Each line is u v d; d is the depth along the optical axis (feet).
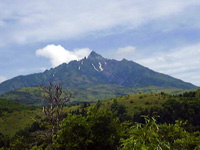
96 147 106.11
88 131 106.11
